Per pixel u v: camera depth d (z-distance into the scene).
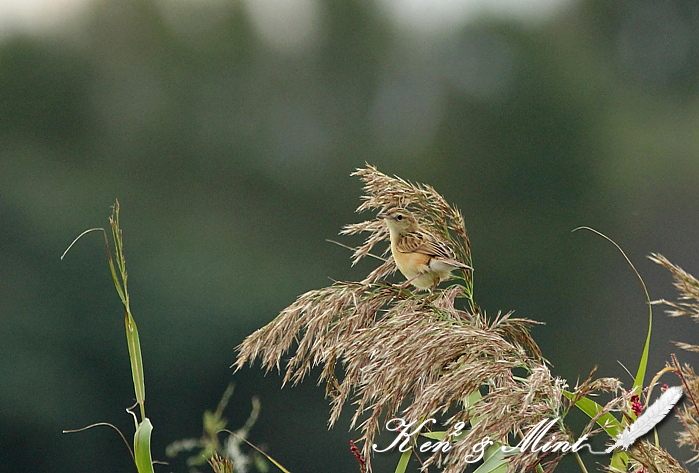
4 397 20.34
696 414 2.99
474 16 26.66
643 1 24.86
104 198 24.56
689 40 24.53
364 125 26.55
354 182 25.28
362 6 27.58
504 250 22.23
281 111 26.56
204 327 21.95
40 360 21.06
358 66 26.89
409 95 26.64
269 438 16.75
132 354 3.24
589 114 24.45
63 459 20.28
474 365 3.04
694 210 22.03
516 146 24.17
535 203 23.28
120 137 25.83
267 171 25.33
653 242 21.38
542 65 25.19
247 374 17.23
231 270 23.12
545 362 3.52
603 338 19.08
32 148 25.78
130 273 22.52
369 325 3.43
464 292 3.62
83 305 21.73
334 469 16.42
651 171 23.03
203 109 26.56
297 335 3.49
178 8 28.19
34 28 27.78
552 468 2.96
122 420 20.67
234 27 27.83
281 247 24.09
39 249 22.88
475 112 25.30
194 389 21.19
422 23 27.20
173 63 27.16
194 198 24.94
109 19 27.73
